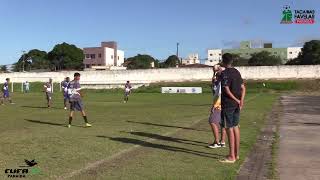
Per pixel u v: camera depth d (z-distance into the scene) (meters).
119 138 14.13
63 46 135.62
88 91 74.19
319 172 9.27
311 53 116.38
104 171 9.18
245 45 164.38
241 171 9.32
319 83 75.56
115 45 150.75
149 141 13.48
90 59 142.50
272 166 9.81
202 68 86.88
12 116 23.27
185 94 62.38
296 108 29.81
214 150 11.86
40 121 20.30
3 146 12.30
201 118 21.64
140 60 139.62
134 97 51.78
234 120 10.20
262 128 17.36
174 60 141.75
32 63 125.25
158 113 25.28
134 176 8.73
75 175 8.80
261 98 46.59
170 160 10.41
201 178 8.57
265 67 85.75
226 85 10.12
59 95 56.12
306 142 13.56
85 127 17.55
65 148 12.02
